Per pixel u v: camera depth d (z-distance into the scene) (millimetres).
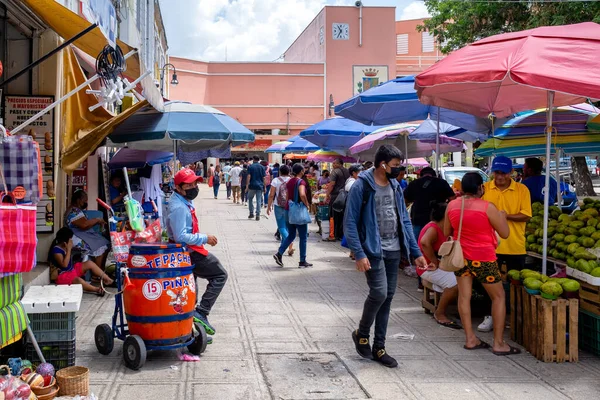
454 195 9250
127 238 5688
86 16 9516
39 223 8469
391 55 45969
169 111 8734
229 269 10578
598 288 5895
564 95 8000
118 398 4734
